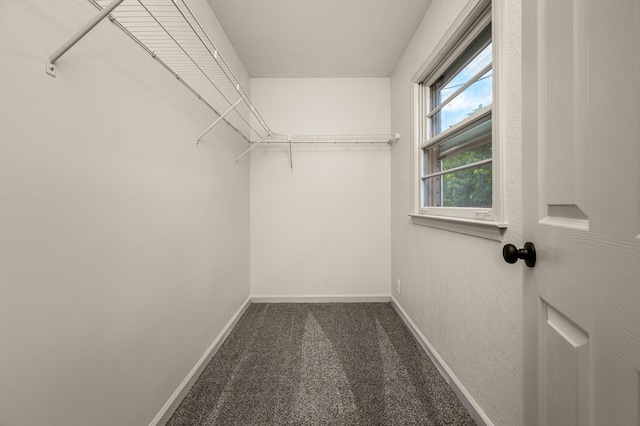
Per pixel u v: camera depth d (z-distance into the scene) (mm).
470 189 1403
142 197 1015
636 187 365
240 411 1226
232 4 1646
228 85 1975
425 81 1862
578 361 480
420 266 1834
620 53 387
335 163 2631
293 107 2617
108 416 848
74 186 733
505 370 983
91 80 786
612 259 404
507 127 981
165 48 1188
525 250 649
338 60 2322
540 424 607
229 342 1835
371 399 1297
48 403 662
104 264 836
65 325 707
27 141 615
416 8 1702
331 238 2648
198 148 1484
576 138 487
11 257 586
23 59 605
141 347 1010
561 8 524
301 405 1261
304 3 1649
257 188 2631
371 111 2615
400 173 2303
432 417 1190
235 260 2137
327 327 2066
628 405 376
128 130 938
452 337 1385
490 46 1258
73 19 723
